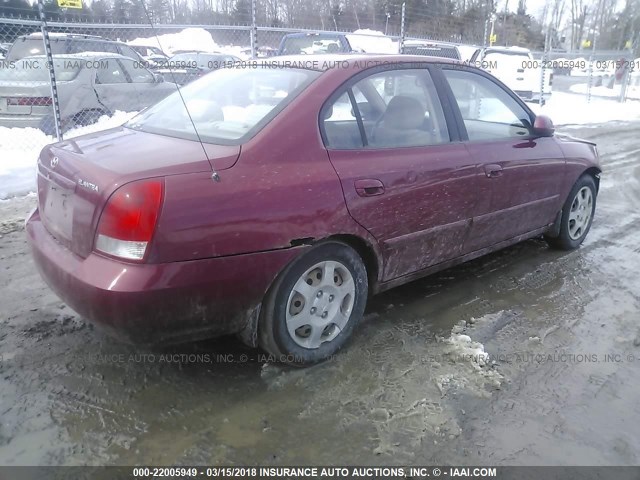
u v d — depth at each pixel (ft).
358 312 10.30
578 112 55.11
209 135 9.48
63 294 8.42
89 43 31.17
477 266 14.83
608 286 13.74
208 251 8.05
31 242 9.61
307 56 11.73
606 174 27.32
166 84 30.76
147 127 10.73
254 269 8.50
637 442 8.25
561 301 12.83
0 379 9.09
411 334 11.00
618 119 53.06
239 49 48.21
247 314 8.81
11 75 26.37
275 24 45.44
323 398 8.93
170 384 9.15
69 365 9.57
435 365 9.95
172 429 8.13
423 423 8.44
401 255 10.82
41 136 25.62
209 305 8.27
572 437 8.30
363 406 8.77
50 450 7.63
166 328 8.11
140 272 7.68
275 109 9.54
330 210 9.21
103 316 7.82
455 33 53.11
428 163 10.87
